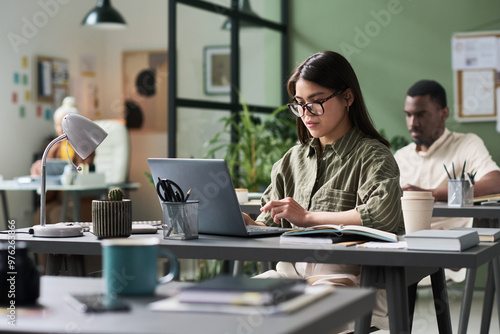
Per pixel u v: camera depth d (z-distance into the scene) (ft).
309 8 17.46
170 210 5.62
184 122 13.69
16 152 19.56
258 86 16.33
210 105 14.47
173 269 3.72
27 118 19.95
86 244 5.55
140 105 22.53
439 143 12.39
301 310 2.96
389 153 6.39
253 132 14.62
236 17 15.42
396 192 6.00
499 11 15.84
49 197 17.71
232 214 5.73
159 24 22.34
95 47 22.53
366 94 16.99
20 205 19.22
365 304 3.33
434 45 16.37
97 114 22.52
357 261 4.89
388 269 4.89
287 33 17.63
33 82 20.18
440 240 4.80
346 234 5.47
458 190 9.52
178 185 6.04
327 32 17.33
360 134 6.59
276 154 14.75
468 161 12.07
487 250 4.95
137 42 22.59
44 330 2.67
